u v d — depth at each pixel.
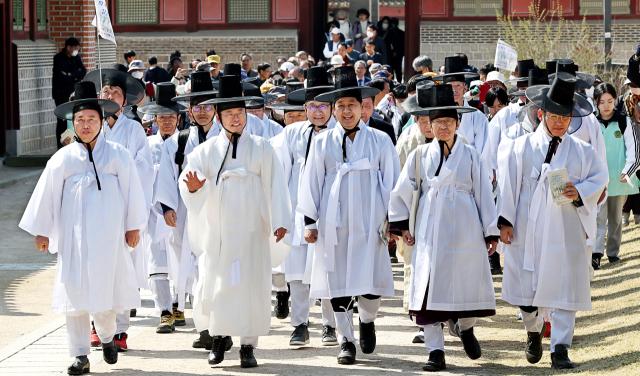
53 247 14.63
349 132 15.29
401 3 96.12
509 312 19.36
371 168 15.20
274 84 33.09
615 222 22.56
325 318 16.70
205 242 14.78
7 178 38.16
